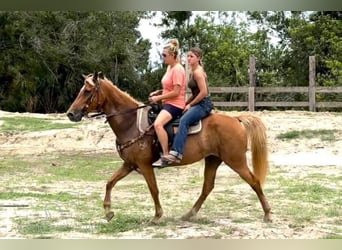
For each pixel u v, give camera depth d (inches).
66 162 554.9
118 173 294.7
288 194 384.2
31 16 1154.7
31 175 477.1
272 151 584.4
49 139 677.9
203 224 294.7
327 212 323.0
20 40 1163.9
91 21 1236.5
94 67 1283.2
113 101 289.1
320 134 626.8
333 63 1080.2
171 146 283.4
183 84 282.4
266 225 292.5
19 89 1184.8
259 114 761.6
